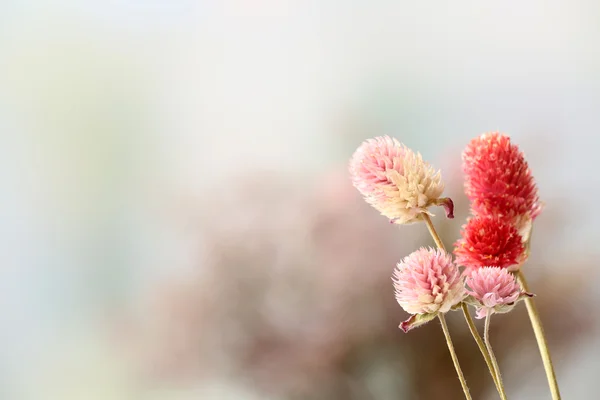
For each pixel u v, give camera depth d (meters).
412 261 0.71
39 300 0.87
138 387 0.86
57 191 0.87
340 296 0.82
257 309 0.83
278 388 0.82
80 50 0.87
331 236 0.82
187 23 0.88
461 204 0.82
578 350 0.85
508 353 0.82
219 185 0.87
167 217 0.87
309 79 0.89
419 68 0.89
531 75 0.89
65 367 0.87
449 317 0.81
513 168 0.72
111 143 0.88
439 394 0.81
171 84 0.88
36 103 0.87
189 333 0.83
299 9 0.89
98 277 0.87
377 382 0.82
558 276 0.85
